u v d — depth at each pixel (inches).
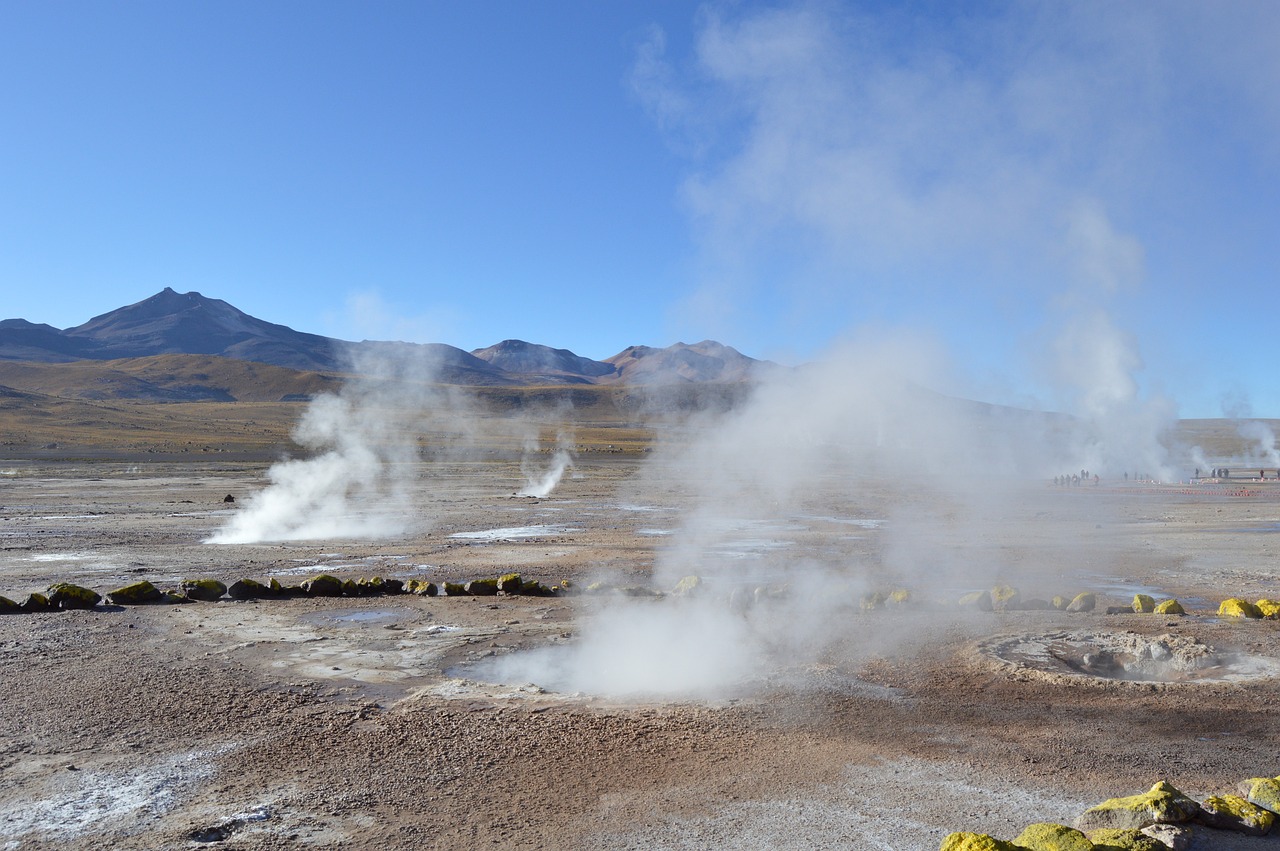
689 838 275.7
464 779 325.7
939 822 288.5
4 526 1233.4
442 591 757.9
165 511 1481.3
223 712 407.2
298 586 735.1
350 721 394.3
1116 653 540.4
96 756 350.3
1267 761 346.9
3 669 484.1
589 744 363.9
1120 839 258.7
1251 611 642.8
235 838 276.4
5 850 268.1
